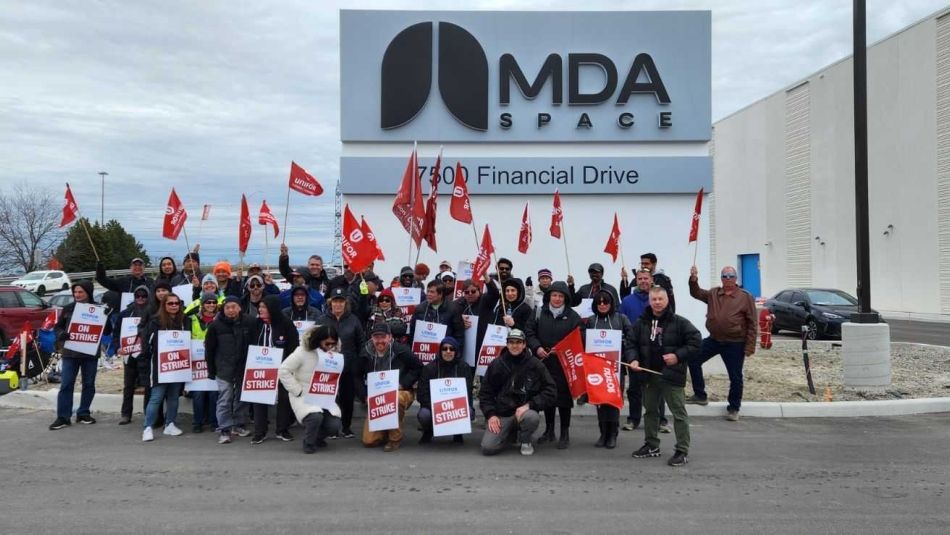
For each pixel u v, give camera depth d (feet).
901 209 95.45
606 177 44.70
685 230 45.03
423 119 44.65
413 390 25.75
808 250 117.19
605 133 45.01
